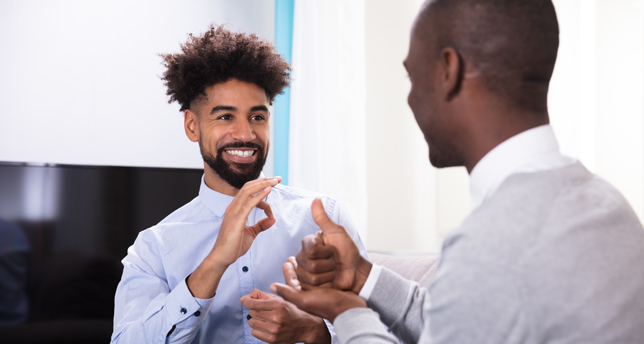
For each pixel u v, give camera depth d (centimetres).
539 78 62
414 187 236
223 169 112
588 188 60
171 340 99
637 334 54
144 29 215
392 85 241
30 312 158
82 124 204
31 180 159
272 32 239
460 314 54
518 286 53
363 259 81
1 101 192
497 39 61
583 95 212
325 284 75
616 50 216
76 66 204
